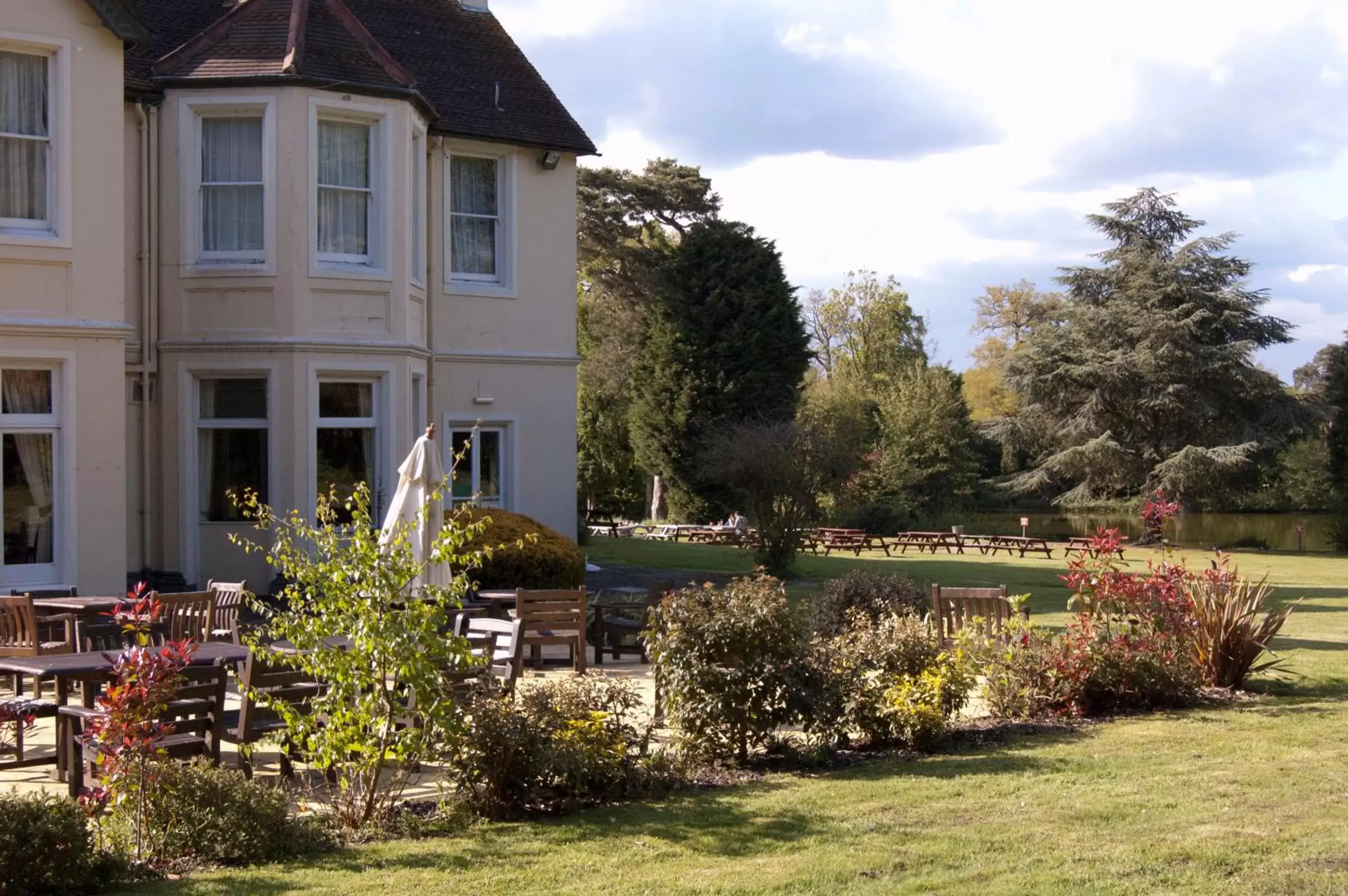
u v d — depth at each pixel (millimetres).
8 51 14266
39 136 14430
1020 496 57656
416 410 18781
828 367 66188
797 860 6293
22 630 10125
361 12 20734
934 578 25812
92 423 14570
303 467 16562
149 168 16703
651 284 44938
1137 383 50875
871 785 8000
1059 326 54500
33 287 14258
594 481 48000
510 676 9734
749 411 42062
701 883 5906
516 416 20797
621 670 13172
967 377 75750
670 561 27516
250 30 16938
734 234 43000
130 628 6996
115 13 14609
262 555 16750
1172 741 9312
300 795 7750
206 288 16672
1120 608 11492
